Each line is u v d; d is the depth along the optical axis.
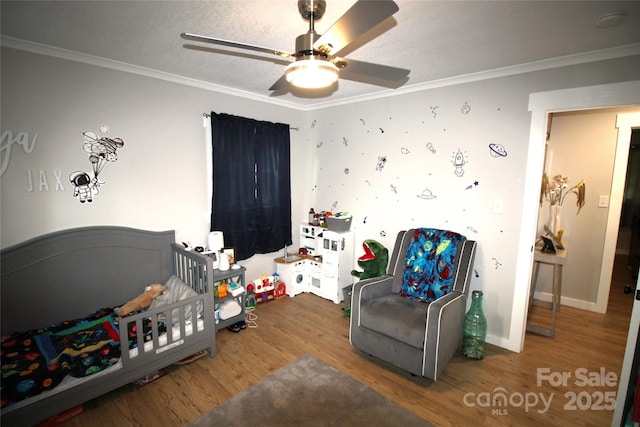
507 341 2.64
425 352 2.12
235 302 2.89
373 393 2.11
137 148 2.61
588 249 3.39
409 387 2.17
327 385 2.19
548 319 3.22
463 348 2.57
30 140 2.12
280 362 2.45
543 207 3.59
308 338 2.80
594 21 1.65
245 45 1.30
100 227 2.46
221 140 3.07
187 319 2.41
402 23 1.69
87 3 1.54
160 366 2.18
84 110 2.32
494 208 2.62
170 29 1.83
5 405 1.64
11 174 2.07
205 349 2.58
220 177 3.10
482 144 2.64
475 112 2.65
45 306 2.25
